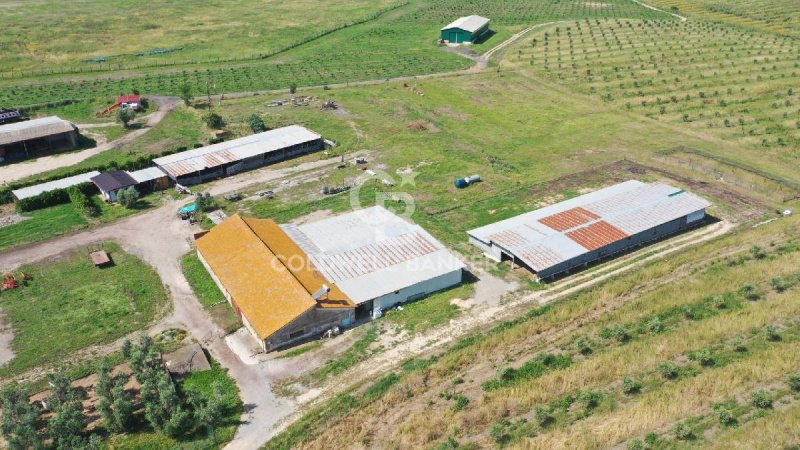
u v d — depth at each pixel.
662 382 51.00
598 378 51.75
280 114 119.56
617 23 181.88
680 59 146.62
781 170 95.75
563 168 97.94
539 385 51.38
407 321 62.75
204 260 70.75
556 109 123.31
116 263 73.44
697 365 52.66
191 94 130.25
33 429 47.62
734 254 70.94
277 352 58.72
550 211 80.12
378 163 99.44
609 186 90.94
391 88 135.12
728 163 97.31
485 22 176.12
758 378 50.12
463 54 160.12
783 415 45.78
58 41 165.75
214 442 48.59
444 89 134.38
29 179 94.06
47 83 137.38
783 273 65.62
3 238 78.56
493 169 97.31
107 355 58.62
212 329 62.12
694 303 61.75
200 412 49.28
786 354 52.34
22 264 73.12
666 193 83.06
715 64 142.12
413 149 104.75
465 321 62.34
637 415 47.12
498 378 52.88
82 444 47.00
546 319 60.62
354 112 121.12
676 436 44.97
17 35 168.50
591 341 57.50
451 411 49.56
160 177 91.19
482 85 137.12
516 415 49.03
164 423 49.59
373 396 52.50
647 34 168.38
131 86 135.62
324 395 53.31
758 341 55.00
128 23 185.62
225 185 92.94
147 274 71.19
